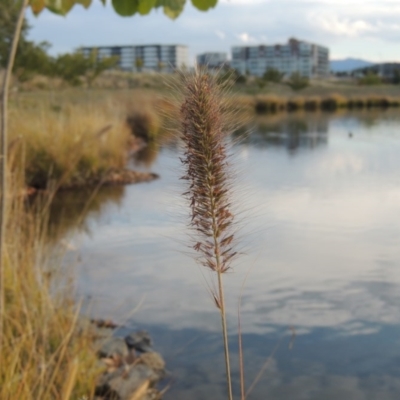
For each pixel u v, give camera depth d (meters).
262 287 5.73
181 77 1.60
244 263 6.43
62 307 4.32
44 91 27.86
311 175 13.15
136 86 51.16
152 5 3.09
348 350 4.40
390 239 7.50
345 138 22.39
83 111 15.57
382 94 60.97
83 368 3.59
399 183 12.02
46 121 12.84
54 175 11.76
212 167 1.59
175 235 7.84
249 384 3.94
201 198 1.62
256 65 150.62
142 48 81.38
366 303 5.29
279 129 26.91
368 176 13.04
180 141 1.63
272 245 7.14
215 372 4.12
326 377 4.01
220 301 1.69
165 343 4.57
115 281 5.93
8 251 4.38
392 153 17.47
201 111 1.56
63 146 12.05
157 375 4.04
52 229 8.11
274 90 65.44
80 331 4.38
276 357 4.31
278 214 8.94
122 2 3.13
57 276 4.80
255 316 5.04
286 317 5.01
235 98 1.63
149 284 5.86
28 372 3.12
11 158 4.59
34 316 3.75
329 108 50.66
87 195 11.19
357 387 3.87
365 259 6.62
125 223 8.67
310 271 6.18
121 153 14.61
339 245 7.20
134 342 4.52
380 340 4.55
